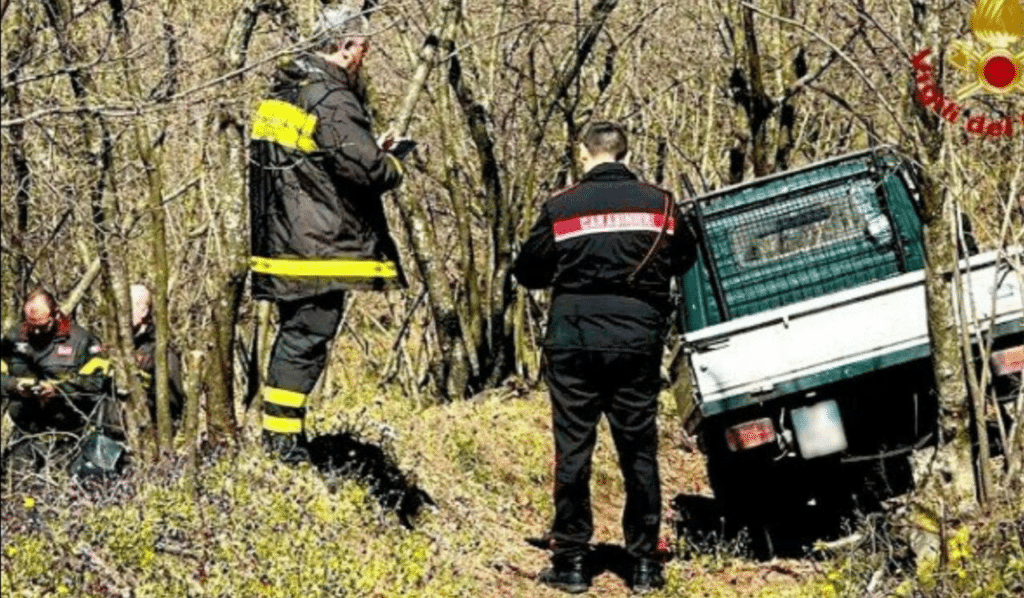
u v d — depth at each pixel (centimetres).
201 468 852
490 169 1352
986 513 770
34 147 816
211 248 1091
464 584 819
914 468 880
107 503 785
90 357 861
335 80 833
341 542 821
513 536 966
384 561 816
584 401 824
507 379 1386
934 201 786
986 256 876
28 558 711
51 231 880
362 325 1709
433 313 1335
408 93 999
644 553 856
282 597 735
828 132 1584
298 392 868
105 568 724
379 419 1114
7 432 856
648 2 1487
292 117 827
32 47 736
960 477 796
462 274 1370
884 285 891
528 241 828
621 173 818
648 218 809
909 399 927
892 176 1034
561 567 856
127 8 779
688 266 840
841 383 922
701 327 1043
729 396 891
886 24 1071
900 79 1028
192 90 704
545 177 1465
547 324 830
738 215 1046
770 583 895
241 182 893
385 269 857
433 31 1007
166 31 828
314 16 909
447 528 918
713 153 1630
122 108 705
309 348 862
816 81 1473
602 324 809
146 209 859
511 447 1129
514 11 1344
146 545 748
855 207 1038
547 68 1489
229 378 901
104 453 836
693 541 984
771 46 1445
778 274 1041
